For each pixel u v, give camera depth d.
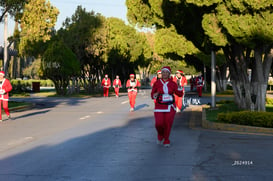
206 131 12.15
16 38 26.66
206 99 30.38
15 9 25.31
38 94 42.62
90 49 42.31
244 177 6.55
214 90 19.17
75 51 42.69
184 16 18.75
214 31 14.69
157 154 8.55
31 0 25.05
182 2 16.94
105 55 45.31
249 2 12.71
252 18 13.28
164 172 6.94
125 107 22.61
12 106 22.66
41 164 7.70
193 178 6.52
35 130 12.84
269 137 10.74
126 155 8.49
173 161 7.82
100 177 6.66
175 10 18.86
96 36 42.22
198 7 15.80
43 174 6.91
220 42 14.70
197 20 17.38
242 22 13.30
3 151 9.15
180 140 10.41
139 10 21.42
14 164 7.74
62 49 38.25
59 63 38.03
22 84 47.38
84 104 26.12
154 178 6.55
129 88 19.77
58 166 7.51
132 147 9.48
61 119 16.33
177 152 8.75
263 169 7.09
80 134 11.79
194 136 11.09
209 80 46.97
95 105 24.89
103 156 8.41
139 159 8.06
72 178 6.62
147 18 21.62
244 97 17.50
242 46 16.34
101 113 18.91
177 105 18.98
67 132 12.26
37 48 43.25
